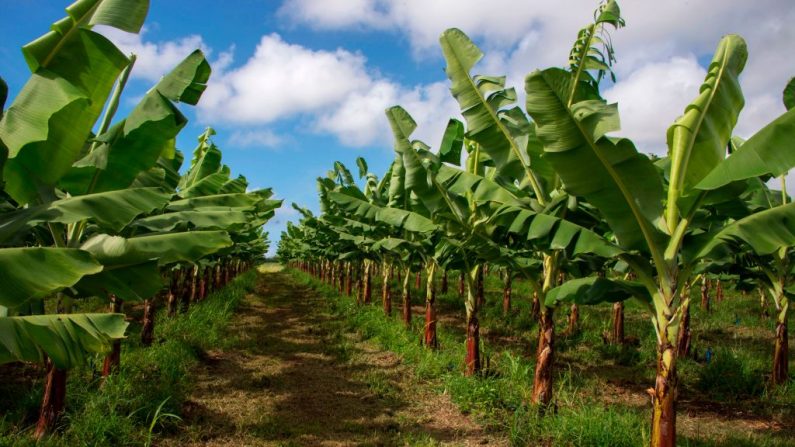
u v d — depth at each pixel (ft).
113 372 21.13
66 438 15.52
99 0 13.83
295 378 26.68
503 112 19.65
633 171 13.46
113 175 15.87
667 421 13.38
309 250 85.66
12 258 9.41
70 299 17.13
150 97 15.85
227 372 27.22
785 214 12.76
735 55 14.64
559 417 18.34
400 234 39.04
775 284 25.29
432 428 19.51
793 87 14.88
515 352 33.14
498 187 20.26
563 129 13.37
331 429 19.35
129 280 13.14
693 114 14.05
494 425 19.30
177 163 22.98
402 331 36.81
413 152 22.50
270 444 17.66
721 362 26.78
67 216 11.82
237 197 24.27
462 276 59.31
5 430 15.75
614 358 31.76
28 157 12.88
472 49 19.22
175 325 34.47
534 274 19.79
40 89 11.65
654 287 14.39
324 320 47.47
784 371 24.95
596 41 17.51
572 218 18.70
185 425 18.71
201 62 17.28
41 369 23.90
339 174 44.88
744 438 18.31
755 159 11.58
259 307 59.26
